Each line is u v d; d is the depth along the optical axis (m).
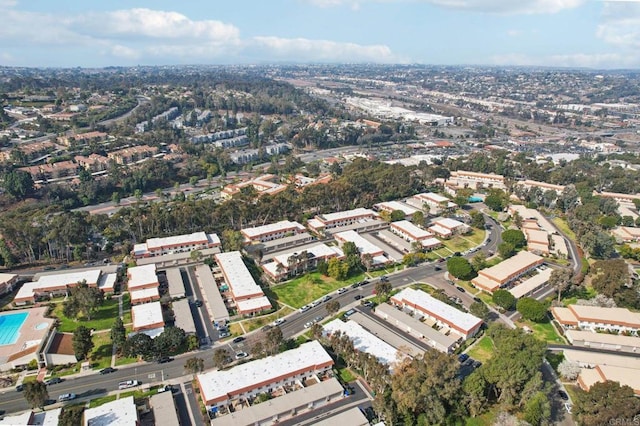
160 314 159.88
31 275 195.38
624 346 150.62
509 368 118.19
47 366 136.88
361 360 132.50
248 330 158.50
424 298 172.88
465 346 151.00
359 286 191.38
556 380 134.50
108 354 143.88
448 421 117.56
